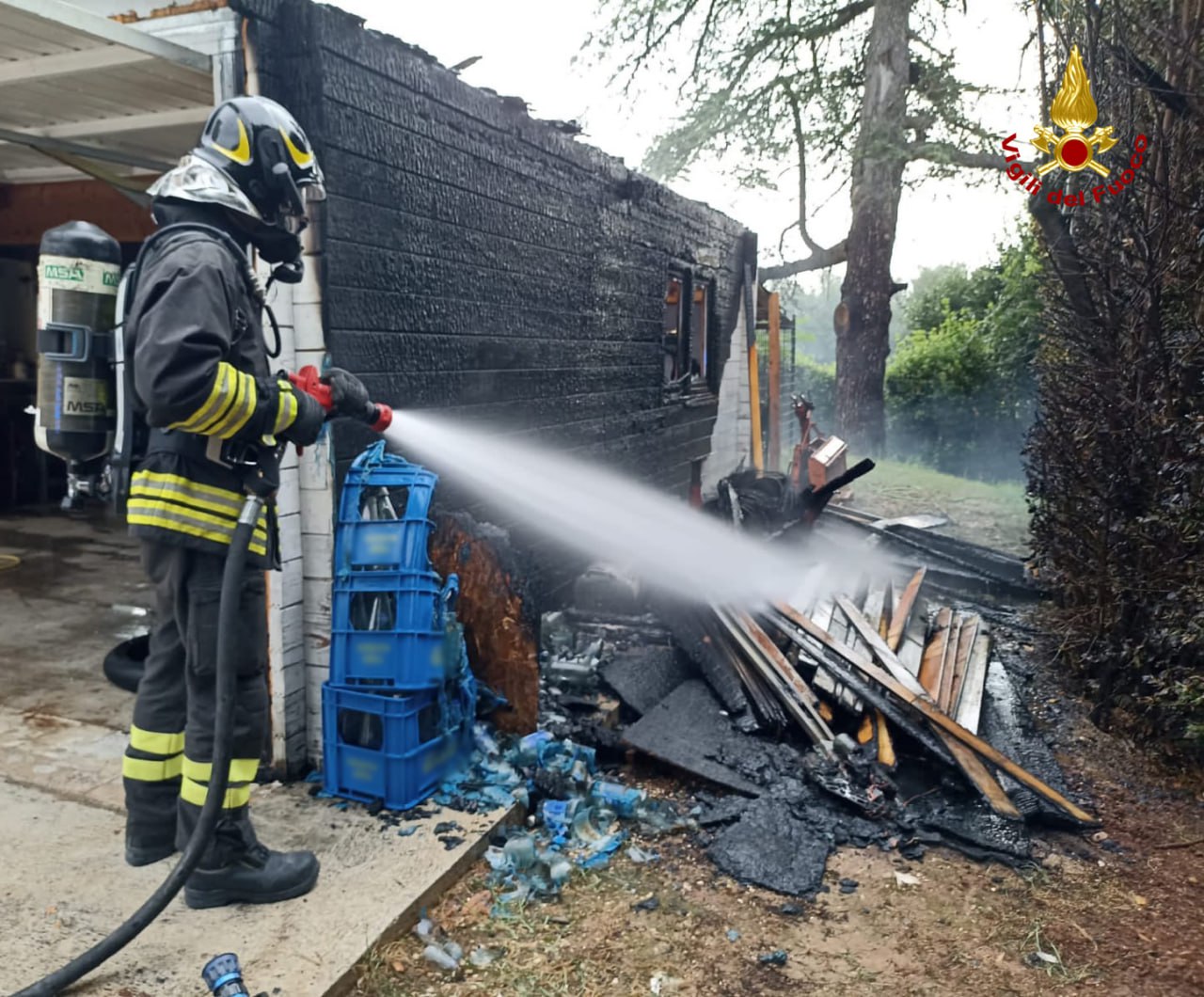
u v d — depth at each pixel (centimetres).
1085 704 459
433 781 318
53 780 310
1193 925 284
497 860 285
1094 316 452
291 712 322
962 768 362
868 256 1355
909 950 265
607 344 597
